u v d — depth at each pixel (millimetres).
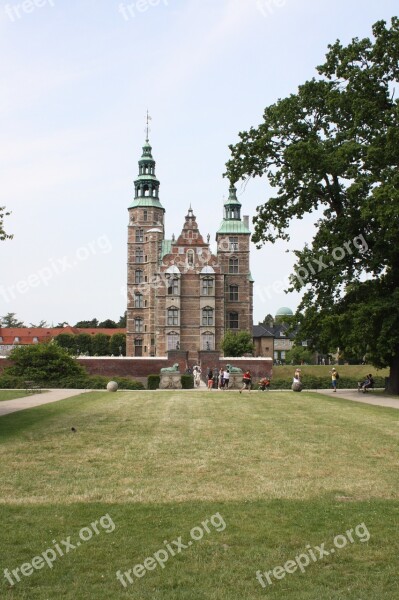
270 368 61344
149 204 87188
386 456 14219
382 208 31000
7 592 6902
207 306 77625
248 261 82688
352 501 10164
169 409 26422
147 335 82750
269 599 6734
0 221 24016
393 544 8242
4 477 11984
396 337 34531
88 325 172375
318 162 34844
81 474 12258
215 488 11078
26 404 28547
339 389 46125
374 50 34719
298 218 38188
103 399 32531
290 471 12523
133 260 85750
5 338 134625
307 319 37750
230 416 23422
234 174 38312
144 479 11820
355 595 6809
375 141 33125
